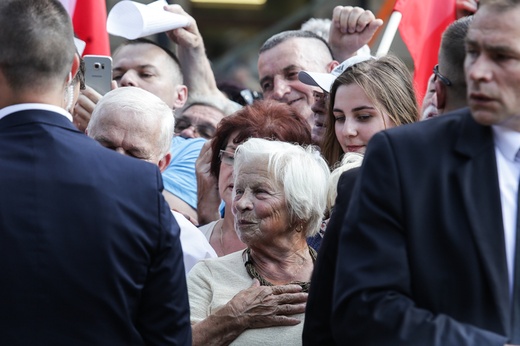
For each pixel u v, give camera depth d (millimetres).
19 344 6125
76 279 6203
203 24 26734
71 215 6250
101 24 12172
